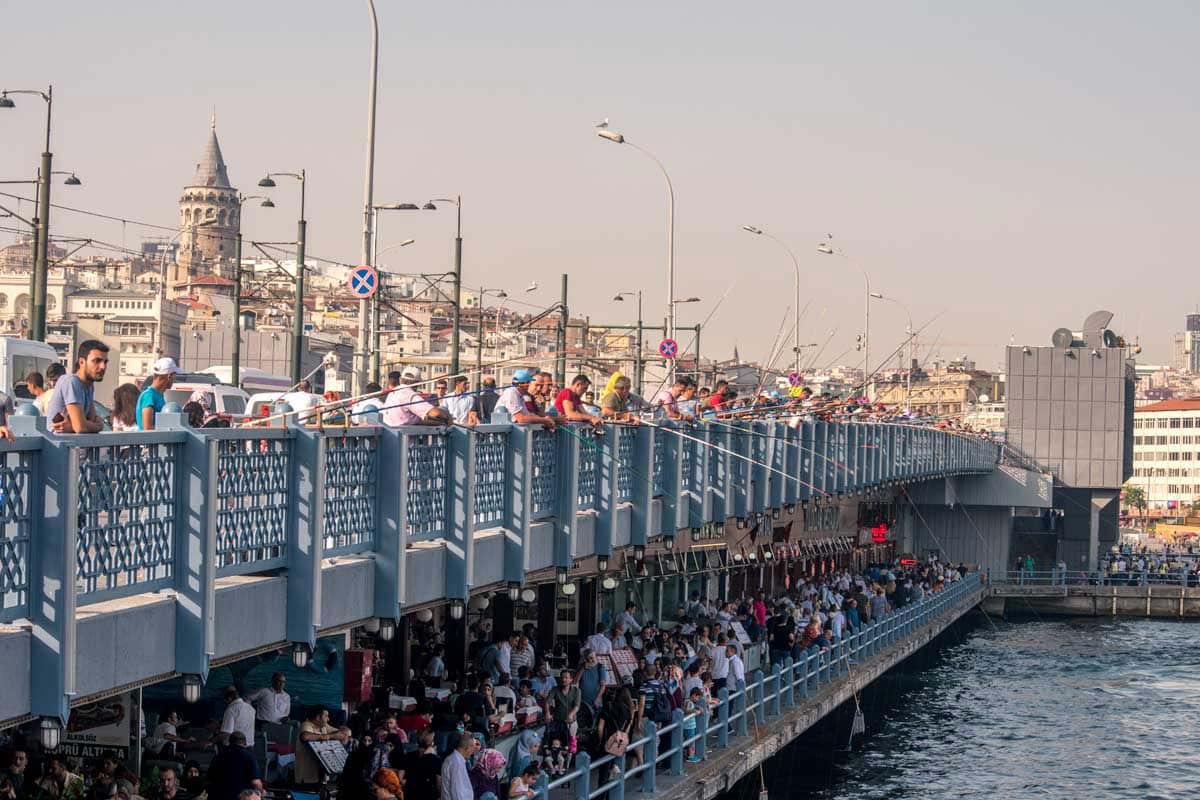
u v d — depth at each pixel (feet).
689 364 187.93
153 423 45.47
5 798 49.16
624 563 90.53
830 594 152.97
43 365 88.89
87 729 57.36
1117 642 236.43
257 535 46.52
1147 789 134.41
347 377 259.19
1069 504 280.31
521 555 67.31
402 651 79.92
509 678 77.82
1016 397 281.54
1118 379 279.28
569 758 77.66
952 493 255.29
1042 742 154.20
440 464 59.93
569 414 73.31
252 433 45.44
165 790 53.31
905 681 184.03
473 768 61.98
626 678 88.33
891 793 129.29
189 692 42.50
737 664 102.42
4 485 35.83
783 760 116.47
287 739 66.13
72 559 37.11
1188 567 281.13
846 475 150.10
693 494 98.48
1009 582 270.05
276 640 48.03
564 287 181.27
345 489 52.44
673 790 81.92
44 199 101.86
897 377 229.04
